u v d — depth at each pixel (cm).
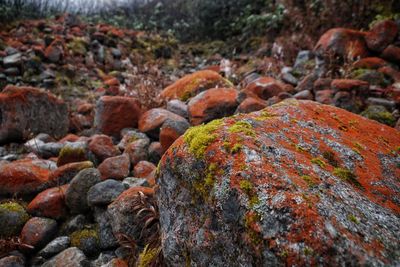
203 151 69
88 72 343
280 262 50
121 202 107
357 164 74
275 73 282
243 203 58
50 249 108
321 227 50
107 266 97
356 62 228
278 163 64
